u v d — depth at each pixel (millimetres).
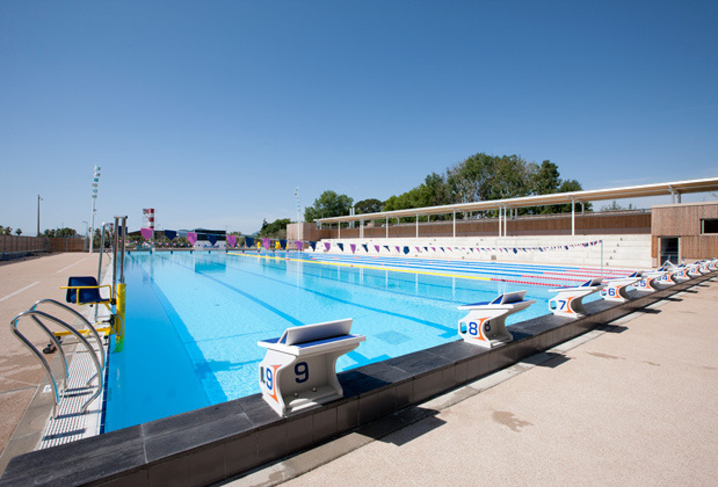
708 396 2721
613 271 12898
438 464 1894
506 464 1889
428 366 2812
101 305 6855
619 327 4891
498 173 42031
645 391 2816
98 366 2781
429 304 7957
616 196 17812
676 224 13445
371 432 2240
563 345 4078
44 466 1556
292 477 1810
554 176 39844
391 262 19250
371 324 6145
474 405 2596
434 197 45781
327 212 57062
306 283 11328
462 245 22266
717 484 1729
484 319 3377
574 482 1740
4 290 7734
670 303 6621
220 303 8031
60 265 15266
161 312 7086
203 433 1836
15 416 2516
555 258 16891
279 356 2055
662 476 1791
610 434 2189
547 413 2463
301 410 2070
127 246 30422
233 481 1783
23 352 3809
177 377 3814
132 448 1701
